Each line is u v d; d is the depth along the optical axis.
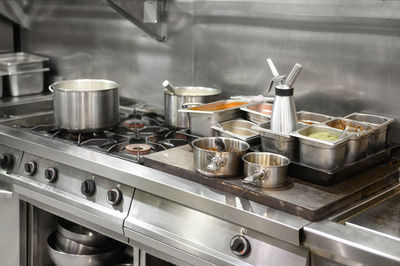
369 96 2.24
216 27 2.72
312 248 1.62
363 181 1.92
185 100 2.50
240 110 2.31
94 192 2.25
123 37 3.15
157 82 3.05
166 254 2.02
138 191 2.10
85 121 2.52
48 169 2.41
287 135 1.92
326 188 1.84
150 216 2.04
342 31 2.26
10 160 2.60
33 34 3.62
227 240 1.82
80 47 3.38
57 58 3.53
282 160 1.89
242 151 1.92
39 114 2.97
